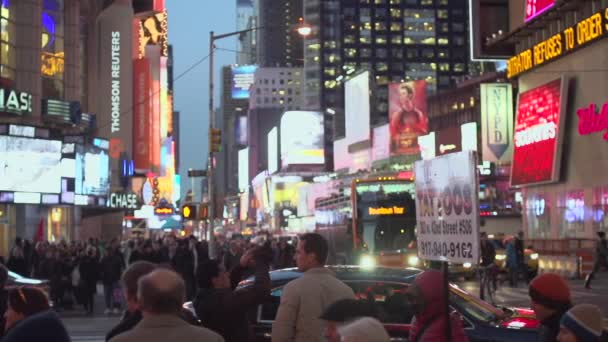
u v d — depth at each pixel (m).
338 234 39.66
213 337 5.15
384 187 34.78
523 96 54.59
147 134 76.81
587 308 4.90
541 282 5.75
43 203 49.84
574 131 48.81
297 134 157.00
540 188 53.31
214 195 32.66
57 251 27.89
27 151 49.00
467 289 33.06
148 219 92.56
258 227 143.75
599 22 44.62
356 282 10.38
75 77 57.09
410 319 10.06
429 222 7.25
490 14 57.38
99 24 72.50
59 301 27.08
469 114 137.75
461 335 6.34
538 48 51.47
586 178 47.31
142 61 76.62
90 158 55.78
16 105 48.66
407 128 124.50
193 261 26.97
